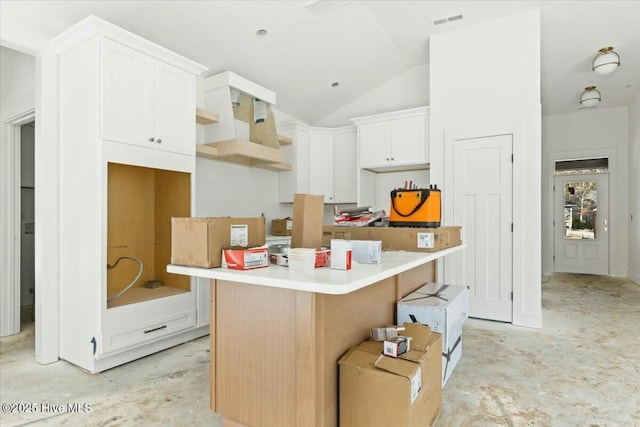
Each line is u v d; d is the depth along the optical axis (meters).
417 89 4.99
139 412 1.90
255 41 3.64
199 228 1.52
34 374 2.36
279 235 4.61
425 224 2.34
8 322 3.17
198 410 1.92
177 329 2.85
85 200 2.43
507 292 3.61
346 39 4.02
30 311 3.91
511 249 3.60
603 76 4.98
